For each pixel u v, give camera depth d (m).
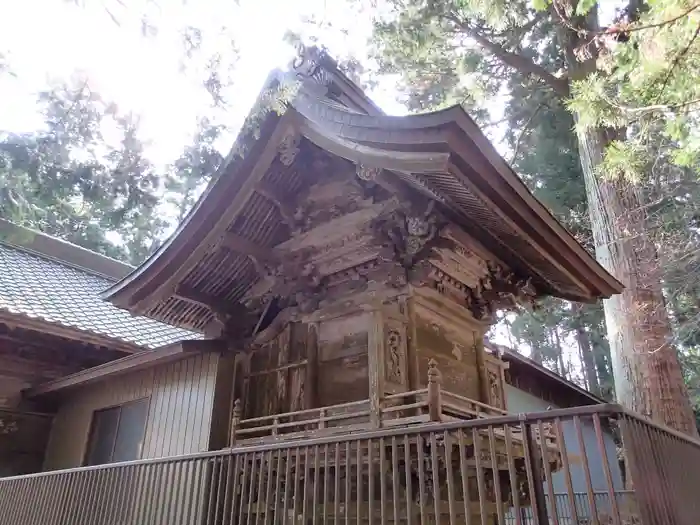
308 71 6.32
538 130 14.59
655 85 6.12
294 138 6.35
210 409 7.52
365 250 6.69
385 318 6.19
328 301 6.91
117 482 6.10
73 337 9.17
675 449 4.05
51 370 10.09
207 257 7.27
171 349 7.78
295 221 7.23
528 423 3.56
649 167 9.47
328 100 5.93
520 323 22.72
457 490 6.18
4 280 10.34
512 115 14.15
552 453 6.42
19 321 8.67
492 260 7.24
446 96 12.73
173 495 6.00
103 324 10.13
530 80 12.55
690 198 11.16
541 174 15.68
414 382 6.05
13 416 9.55
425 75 12.15
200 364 8.05
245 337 7.94
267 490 4.74
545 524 3.31
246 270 7.75
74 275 12.76
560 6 9.75
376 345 5.98
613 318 9.12
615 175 7.31
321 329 6.88
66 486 6.60
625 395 8.63
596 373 24.83
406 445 4.04
